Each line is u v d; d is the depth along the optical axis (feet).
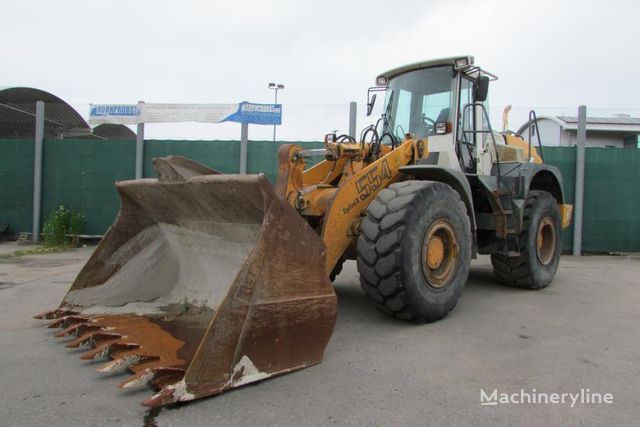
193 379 8.29
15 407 8.35
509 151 20.35
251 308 8.97
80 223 31.53
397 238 12.30
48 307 15.25
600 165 30.32
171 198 12.23
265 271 9.23
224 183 9.97
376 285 12.68
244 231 11.26
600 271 23.91
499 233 17.71
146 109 31.24
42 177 32.24
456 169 15.48
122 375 9.73
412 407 8.47
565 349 11.69
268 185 9.42
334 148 14.26
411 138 16.14
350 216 13.08
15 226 32.86
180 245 13.56
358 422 7.90
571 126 43.29
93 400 8.60
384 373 9.98
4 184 32.68
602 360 10.95
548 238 19.97
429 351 11.37
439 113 16.74
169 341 10.17
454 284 13.99
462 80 16.87
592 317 14.71
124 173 31.86
